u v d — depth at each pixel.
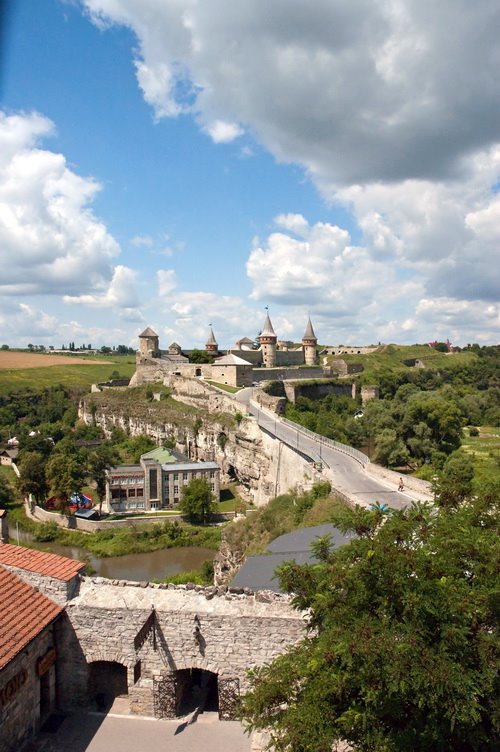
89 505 85.06
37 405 169.38
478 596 11.87
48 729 16.67
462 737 12.26
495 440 94.25
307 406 112.75
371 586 12.70
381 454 75.25
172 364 144.50
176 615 17.14
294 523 42.44
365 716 11.55
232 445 91.75
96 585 18.34
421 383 153.25
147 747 15.88
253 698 13.30
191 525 76.56
